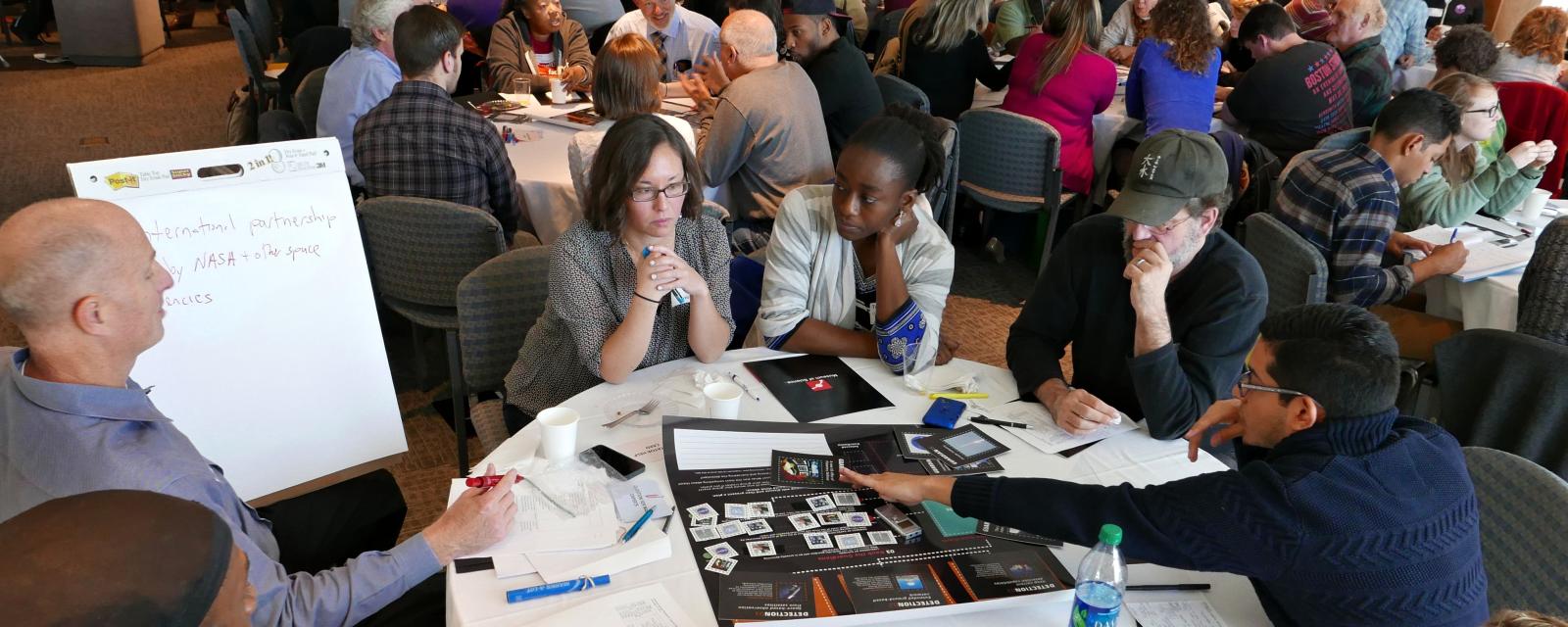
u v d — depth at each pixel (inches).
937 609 50.2
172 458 52.1
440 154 113.7
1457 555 47.6
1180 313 73.3
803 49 147.1
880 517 58.1
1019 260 177.9
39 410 50.3
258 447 79.1
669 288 73.0
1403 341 112.7
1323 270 99.8
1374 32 179.6
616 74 130.8
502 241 109.3
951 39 167.6
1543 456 86.0
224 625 34.9
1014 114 151.8
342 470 83.5
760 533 56.1
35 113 236.4
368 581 54.6
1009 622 50.6
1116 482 64.2
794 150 130.5
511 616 49.1
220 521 35.6
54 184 188.9
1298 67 160.6
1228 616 52.4
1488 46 154.6
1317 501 46.6
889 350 78.3
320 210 79.5
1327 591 47.4
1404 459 48.1
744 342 94.6
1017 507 53.2
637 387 74.5
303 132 153.3
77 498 34.2
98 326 50.6
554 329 80.8
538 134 140.6
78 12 277.9
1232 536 47.9
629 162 72.5
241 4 320.2
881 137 73.8
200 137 226.2
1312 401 48.6
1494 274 107.5
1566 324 92.6
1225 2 209.8
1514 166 119.8
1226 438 61.0
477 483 59.6
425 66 116.0
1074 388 74.7
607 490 59.7
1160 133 70.0
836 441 67.2
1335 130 164.6
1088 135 161.8
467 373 89.0
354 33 137.3
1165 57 154.5
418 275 112.3
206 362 75.9
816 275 83.0
